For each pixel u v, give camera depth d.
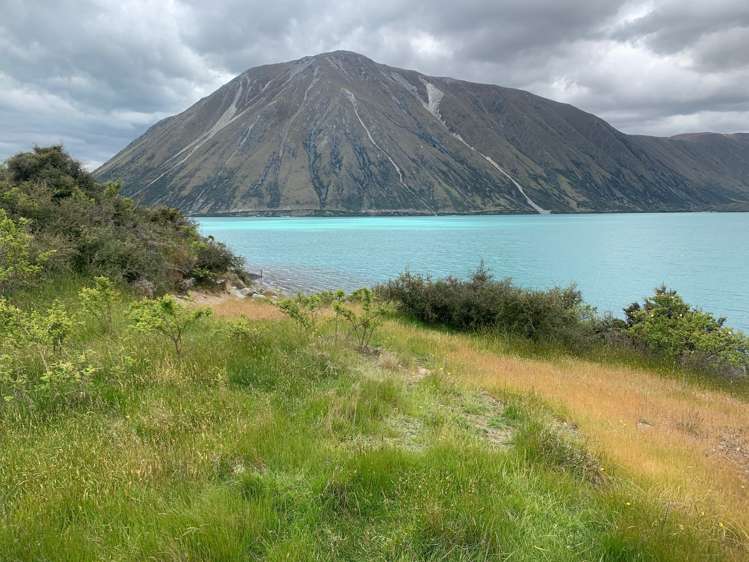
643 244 76.12
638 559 3.80
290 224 171.25
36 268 12.33
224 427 5.52
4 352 6.98
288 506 4.11
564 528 4.16
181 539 3.43
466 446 5.55
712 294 34.69
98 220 17.97
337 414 6.17
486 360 12.54
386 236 96.81
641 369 15.06
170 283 18.48
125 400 6.23
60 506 3.90
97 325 9.97
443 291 19.53
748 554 4.29
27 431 5.29
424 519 3.90
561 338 16.97
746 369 15.99
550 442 6.09
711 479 6.23
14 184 18.20
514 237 92.94
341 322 13.70
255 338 9.64
